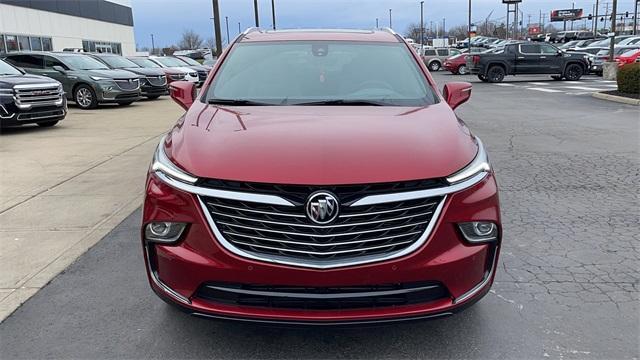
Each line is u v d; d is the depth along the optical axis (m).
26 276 4.04
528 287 3.81
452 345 3.09
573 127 11.20
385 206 2.63
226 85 3.95
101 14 43.47
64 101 11.73
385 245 2.64
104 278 3.99
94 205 5.80
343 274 2.59
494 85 24.09
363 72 4.08
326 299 2.62
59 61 16.16
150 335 3.21
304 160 2.70
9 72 11.45
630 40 29.56
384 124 3.18
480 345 3.09
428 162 2.75
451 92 4.24
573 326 3.29
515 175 7.09
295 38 4.48
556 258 4.32
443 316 2.74
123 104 17.70
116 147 9.21
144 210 2.89
